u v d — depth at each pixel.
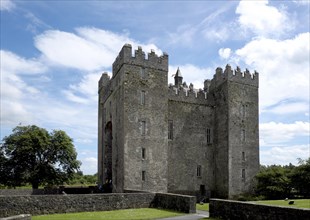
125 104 38.00
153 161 38.41
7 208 22.58
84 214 23.19
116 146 40.88
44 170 53.59
